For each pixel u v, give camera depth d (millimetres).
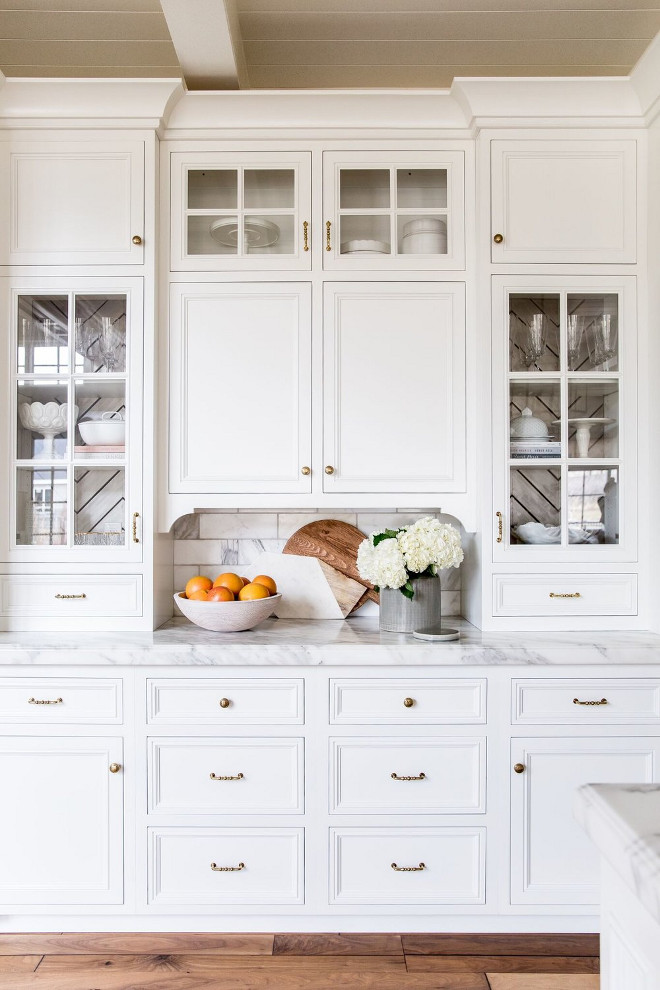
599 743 1813
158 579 2082
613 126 1993
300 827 1809
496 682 1812
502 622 1987
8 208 2006
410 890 1811
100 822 1818
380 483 2043
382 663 1795
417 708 1812
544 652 1798
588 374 2012
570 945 1789
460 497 2043
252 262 2041
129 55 2193
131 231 2004
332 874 1808
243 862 1812
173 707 1816
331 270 2041
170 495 2051
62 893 1813
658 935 587
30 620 1999
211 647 1797
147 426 1997
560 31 2070
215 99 1989
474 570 2100
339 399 2041
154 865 1812
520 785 1814
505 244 1998
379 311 2043
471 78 1905
